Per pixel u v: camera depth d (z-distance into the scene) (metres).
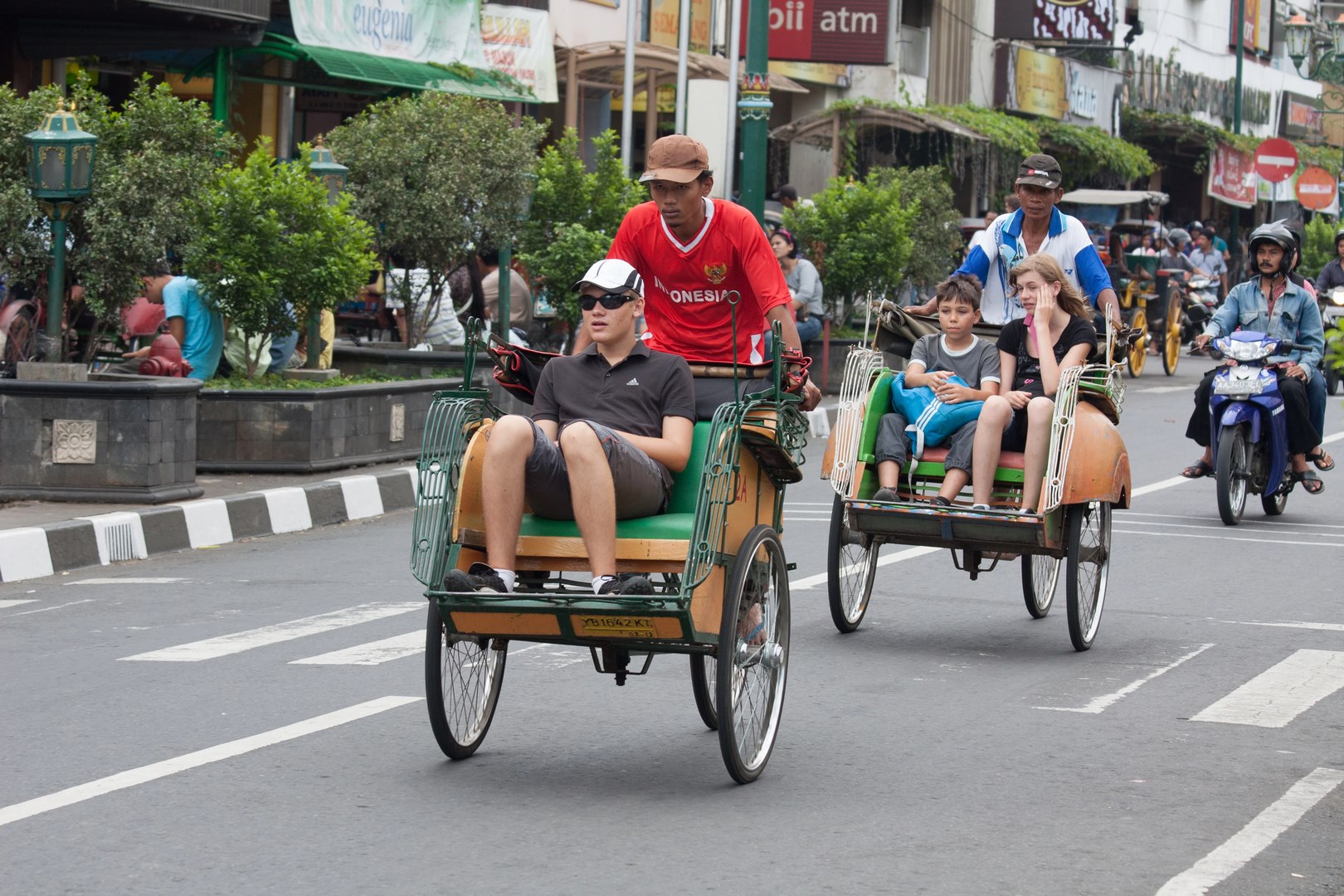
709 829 5.82
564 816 5.95
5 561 10.73
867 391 9.17
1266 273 13.98
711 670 7.21
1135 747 6.95
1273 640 9.20
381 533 12.87
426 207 16.97
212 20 18.45
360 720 7.24
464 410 6.36
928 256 24.38
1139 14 49.75
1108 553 9.25
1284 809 6.09
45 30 18.78
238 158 21.81
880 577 11.10
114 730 7.05
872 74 35.62
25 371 12.91
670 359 6.70
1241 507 13.82
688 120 18.81
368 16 21.95
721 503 6.08
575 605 5.94
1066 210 36.28
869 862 5.47
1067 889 5.22
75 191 12.92
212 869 5.34
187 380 12.66
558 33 26.88
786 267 19.81
